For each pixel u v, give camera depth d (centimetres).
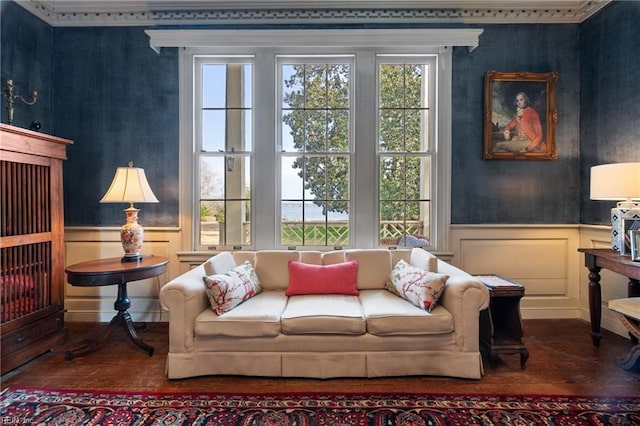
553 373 217
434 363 212
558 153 316
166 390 200
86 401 189
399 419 174
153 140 315
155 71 314
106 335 249
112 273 232
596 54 296
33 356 237
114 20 312
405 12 310
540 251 317
